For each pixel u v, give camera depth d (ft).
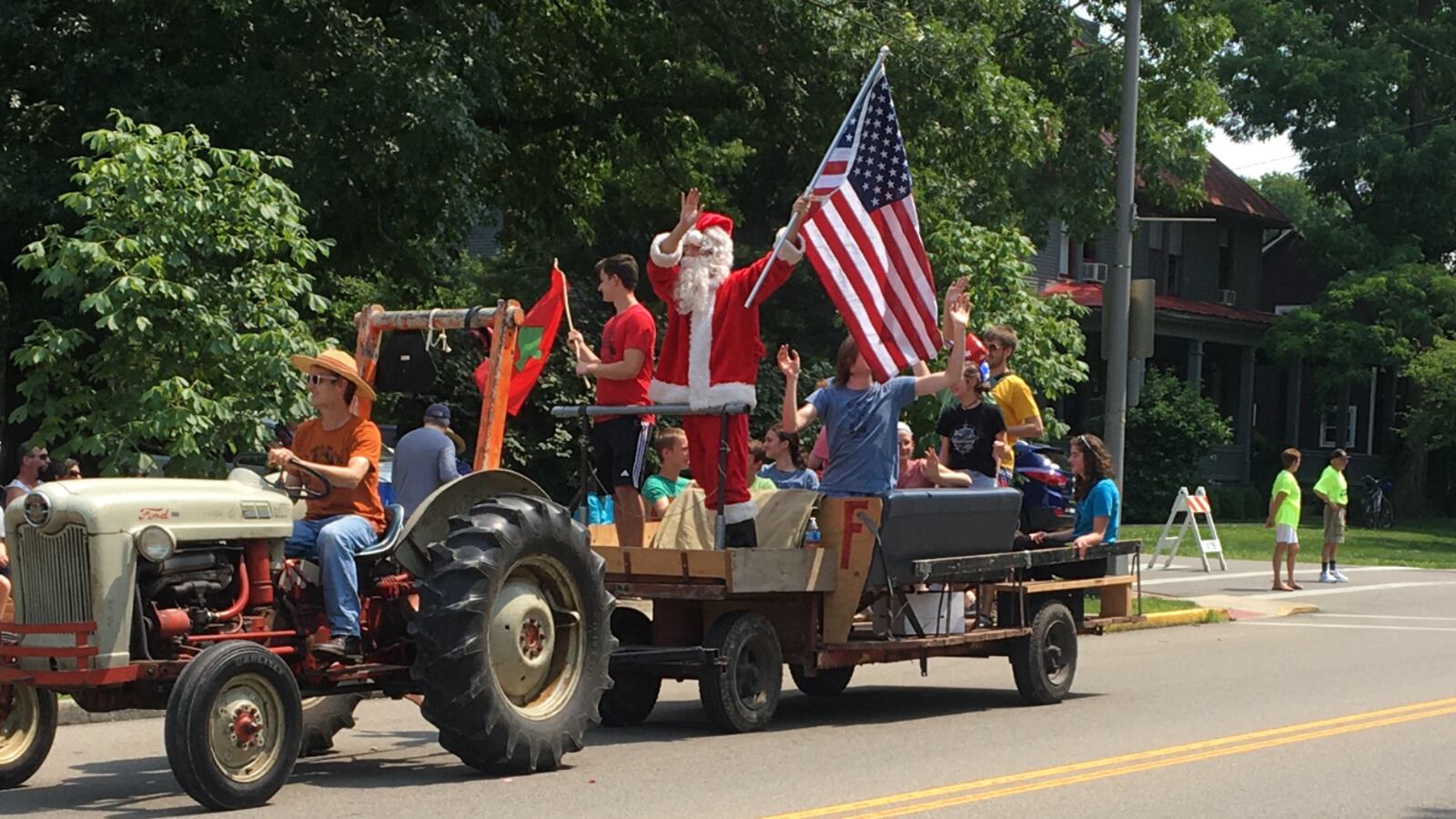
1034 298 71.97
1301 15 149.28
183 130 57.93
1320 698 38.45
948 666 47.75
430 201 64.34
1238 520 135.13
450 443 32.91
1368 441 161.58
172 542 23.91
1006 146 78.54
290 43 62.08
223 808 23.53
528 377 35.58
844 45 75.61
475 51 66.64
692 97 86.84
